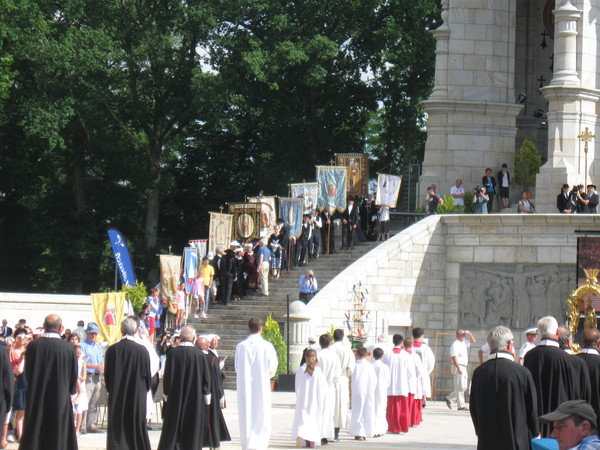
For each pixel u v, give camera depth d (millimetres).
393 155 126688
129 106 108188
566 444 17406
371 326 73000
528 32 99312
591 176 84000
